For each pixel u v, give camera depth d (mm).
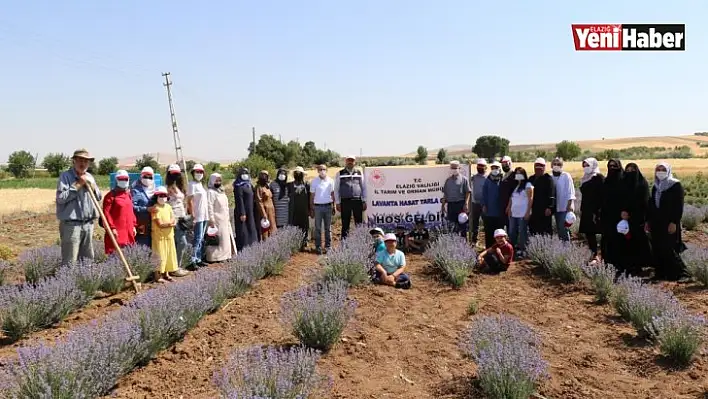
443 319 6941
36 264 9312
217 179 11164
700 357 5551
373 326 6535
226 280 7816
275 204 12641
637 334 6297
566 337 6297
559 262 8938
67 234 8344
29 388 4133
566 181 10906
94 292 7949
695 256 8539
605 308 7402
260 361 4383
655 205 9031
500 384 4453
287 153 81125
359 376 5094
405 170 12711
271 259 9430
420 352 5770
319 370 5137
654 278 9148
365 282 8414
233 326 6512
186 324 6172
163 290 6605
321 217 12117
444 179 12742
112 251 9094
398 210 12773
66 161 91125
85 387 4270
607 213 9445
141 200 9711
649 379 5141
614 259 9414
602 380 5098
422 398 4707
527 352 4875
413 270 10000
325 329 5645
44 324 6703
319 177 12086
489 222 11266
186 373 5133
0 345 6133
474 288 8633
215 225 11078
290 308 6023
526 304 7625
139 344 5230
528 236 10930
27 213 27078
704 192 31516
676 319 5602
